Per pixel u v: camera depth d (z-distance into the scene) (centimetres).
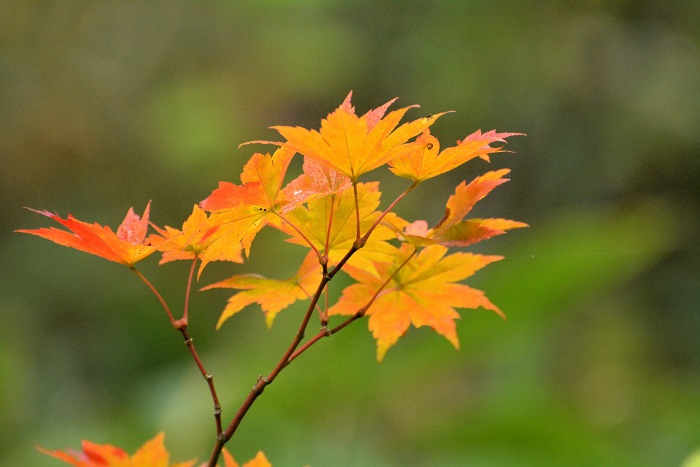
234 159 869
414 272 186
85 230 165
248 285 184
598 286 444
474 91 812
